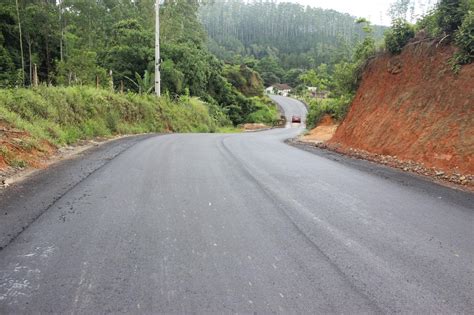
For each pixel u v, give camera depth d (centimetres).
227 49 14388
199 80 4656
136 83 3675
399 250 437
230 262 393
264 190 705
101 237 452
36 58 3086
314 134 2434
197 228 492
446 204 633
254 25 17112
